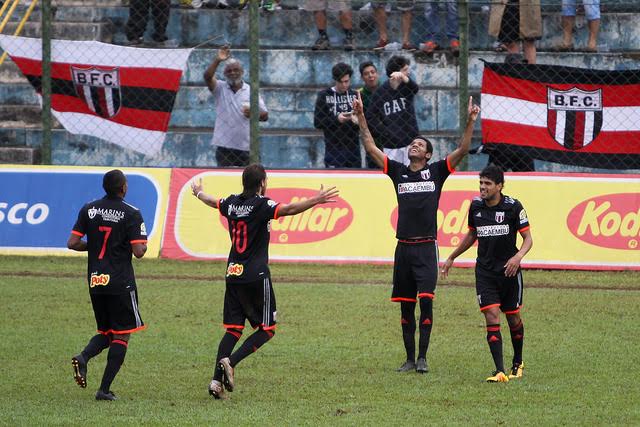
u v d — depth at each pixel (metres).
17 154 63.41
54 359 32.75
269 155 63.09
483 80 50.59
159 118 53.84
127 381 30.22
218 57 53.47
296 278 46.72
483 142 51.00
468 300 42.28
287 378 30.59
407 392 28.80
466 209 49.34
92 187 51.66
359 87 64.19
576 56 63.00
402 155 51.97
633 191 49.00
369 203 50.16
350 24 64.81
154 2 63.94
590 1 62.38
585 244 48.69
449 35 64.50
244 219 28.52
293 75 65.25
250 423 25.36
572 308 40.81
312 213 50.31
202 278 46.66
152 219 51.12
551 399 27.94
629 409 26.83
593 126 50.12
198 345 34.81
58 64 53.47
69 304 41.03
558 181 49.44
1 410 26.67
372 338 35.97
